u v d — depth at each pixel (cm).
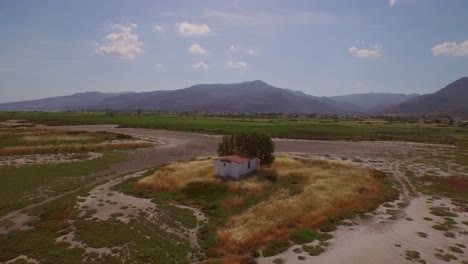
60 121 14900
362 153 8188
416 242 2711
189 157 7038
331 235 2806
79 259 2244
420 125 16425
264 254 2408
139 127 13512
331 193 3922
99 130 12125
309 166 5816
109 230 2728
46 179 4444
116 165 5738
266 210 3256
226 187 4162
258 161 5366
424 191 4384
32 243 2466
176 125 13850
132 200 3616
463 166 6425
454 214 3441
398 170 5962
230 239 2573
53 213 3116
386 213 3428
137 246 2459
